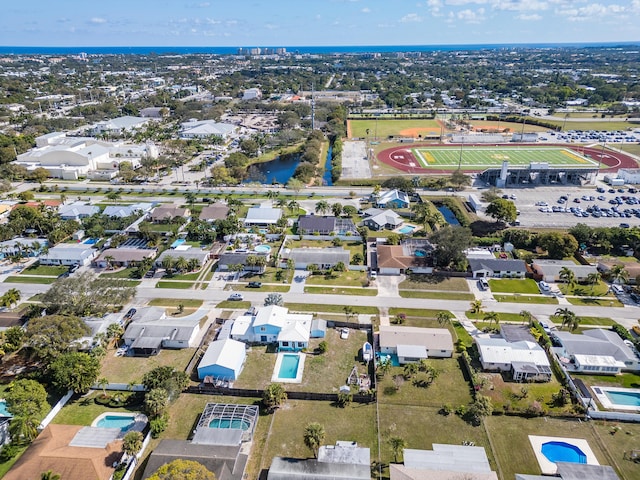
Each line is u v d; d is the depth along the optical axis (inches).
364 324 3949.3
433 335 3676.2
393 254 5036.9
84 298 3988.7
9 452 2746.1
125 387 3245.6
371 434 2859.3
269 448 2758.4
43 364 3501.5
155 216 6161.4
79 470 2479.1
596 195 7273.6
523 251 5344.5
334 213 6397.6
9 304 4158.5
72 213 6309.1
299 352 3668.8
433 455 2598.4
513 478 2554.1
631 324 3981.3
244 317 3998.5
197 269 4990.2
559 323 3998.5
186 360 3582.7
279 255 5147.6
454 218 6614.2
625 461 2664.9
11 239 5654.5
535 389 3243.1
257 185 7790.4
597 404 3105.3
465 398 3171.8
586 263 5039.4
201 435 2746.1
